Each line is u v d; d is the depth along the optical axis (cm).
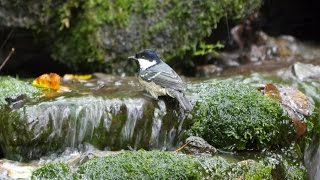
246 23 1421
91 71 1277
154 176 852
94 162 872
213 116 1015
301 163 1008
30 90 1062
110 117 993
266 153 1005
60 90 1076
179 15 1240
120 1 1222
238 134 1003
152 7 1230
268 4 1512
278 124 1011
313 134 1056
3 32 1243
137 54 1053
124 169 855
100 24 1223
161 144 1016
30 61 1312
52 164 877
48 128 971
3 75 1295
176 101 1029
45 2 1213
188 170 862
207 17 1246
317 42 1541
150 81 1015
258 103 1019
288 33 1566
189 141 991
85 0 1217
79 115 984
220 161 903
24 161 971
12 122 966
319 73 1226
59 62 1304
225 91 1051
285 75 1227
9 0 1204
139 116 1003
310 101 1101
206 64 1343
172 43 1256
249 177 906
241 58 1398
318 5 1572
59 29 1236
